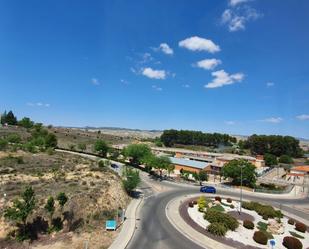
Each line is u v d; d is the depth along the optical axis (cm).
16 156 6419
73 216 3509
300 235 4209
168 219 4209
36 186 4144
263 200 6606
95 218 3681
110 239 3238
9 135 9912
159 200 5425
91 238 3195
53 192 3919
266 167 12656
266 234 3931
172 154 13250
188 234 3634
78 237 3181
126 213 4303
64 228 3309
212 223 3875
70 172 5347
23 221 3011
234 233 3847
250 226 4131
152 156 8631
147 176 8100
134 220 4006
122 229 3588
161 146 18012
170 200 5503
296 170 11662
